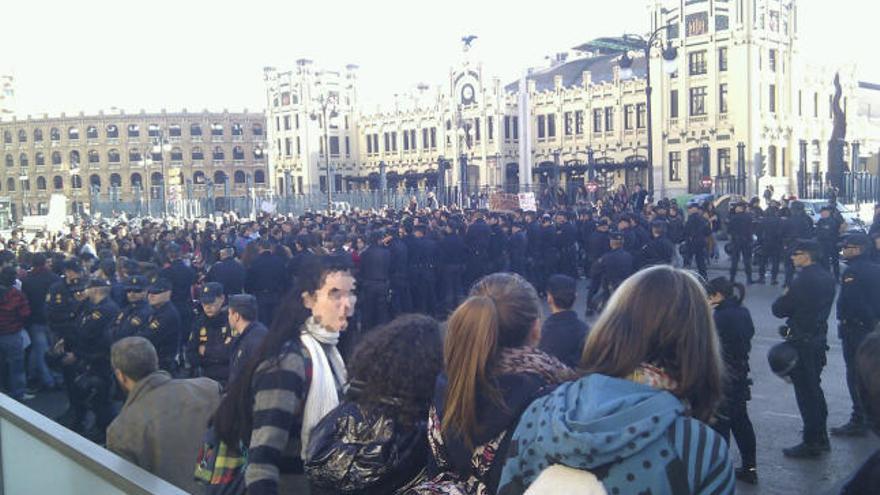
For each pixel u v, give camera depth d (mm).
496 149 68312
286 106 83750
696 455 1997
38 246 22891
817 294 7023
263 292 12914
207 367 7566
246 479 3211
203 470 3850
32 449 3754
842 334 7762
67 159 95688
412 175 75062
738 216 19734
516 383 2775
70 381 9203
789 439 7898
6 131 99375
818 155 58281
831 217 18125
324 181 82312
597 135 62906
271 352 3443
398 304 15570
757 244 21203
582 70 70125
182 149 93625
